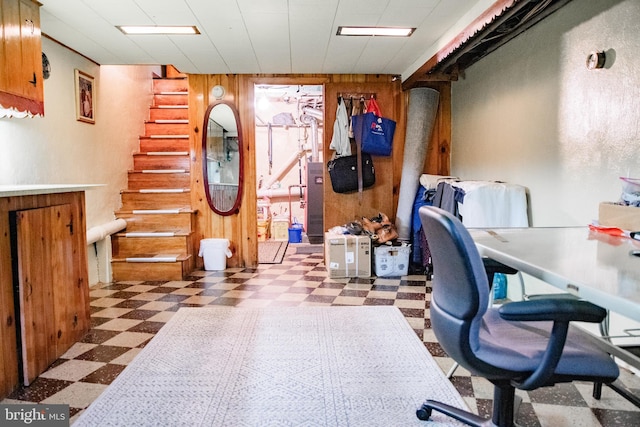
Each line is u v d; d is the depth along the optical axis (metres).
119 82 4.91
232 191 4.85
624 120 2.28
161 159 5.25
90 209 4.16
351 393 2.03
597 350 1.37
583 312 1.17
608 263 1.39
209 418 1.83
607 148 2.41
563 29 2.81
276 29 3.37
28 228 2.15
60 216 2.48
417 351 2.50
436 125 4.88
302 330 2.85
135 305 3.44
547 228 2.23
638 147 2.18
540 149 3.09
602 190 2.46
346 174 4.72
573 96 2.71
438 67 3.99
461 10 3.00
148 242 4.43
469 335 1.31
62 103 3.76
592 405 1.95
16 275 2.10
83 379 2.20
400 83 4.83
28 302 2.15
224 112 4.81
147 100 5.80
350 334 2.77
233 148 4.83
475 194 3.26
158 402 1.95
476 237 1.95
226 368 2.29
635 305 0.96
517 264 1.45
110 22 3.21
